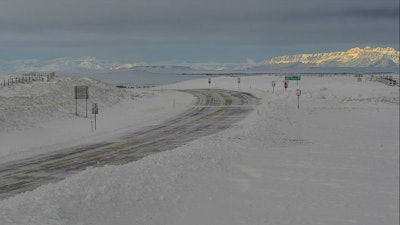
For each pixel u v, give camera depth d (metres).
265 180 19.22
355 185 19.39
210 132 35.94
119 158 25.42
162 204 13.97
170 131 37.38
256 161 23.22
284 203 15.92
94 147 29.70
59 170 22.05
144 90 92.12
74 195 12.80
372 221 14.48
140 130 38.56
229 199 15.83
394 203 16.72
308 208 15.52
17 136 34.34
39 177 20.38
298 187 18.41
